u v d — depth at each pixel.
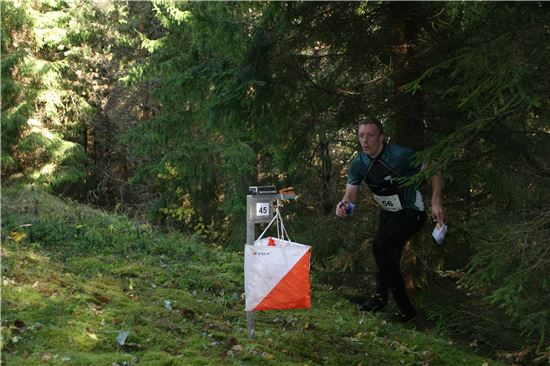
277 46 6.85
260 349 4.12
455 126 7.01
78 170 15.61
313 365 4.12
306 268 3.87
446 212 7.39
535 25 5.10
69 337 3.57
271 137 7.48
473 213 7.39
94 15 15.50
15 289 4.09
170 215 15.71
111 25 15.66
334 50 7.30
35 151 15.30
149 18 15.93
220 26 6.76
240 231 12.10
